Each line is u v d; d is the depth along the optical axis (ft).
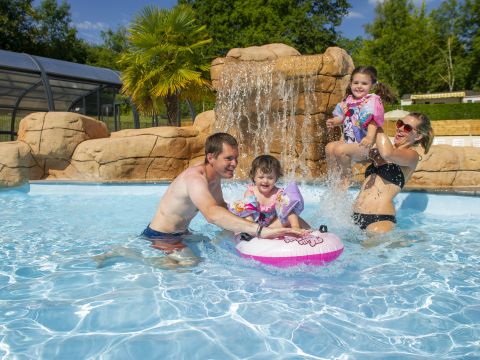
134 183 27.14
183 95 57.47
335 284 10.30
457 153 25.25
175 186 13.05
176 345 7.28
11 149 31.30
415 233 15.33
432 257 12.59
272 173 12.66
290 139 30.35
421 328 7.95
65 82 72.69
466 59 156.25
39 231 16.40
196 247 13.21
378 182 15.38
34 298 9.44
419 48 159.02
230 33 99.25
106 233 16.03
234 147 12.23
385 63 159.33
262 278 10.68
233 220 11.50
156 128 36.52
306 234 11.46
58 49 139.44
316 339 7.50
